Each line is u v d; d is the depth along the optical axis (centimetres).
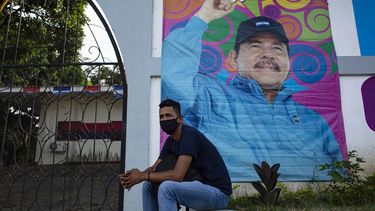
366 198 393
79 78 734
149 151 436
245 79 460
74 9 698
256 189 407
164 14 478
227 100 454
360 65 462
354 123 450
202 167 278
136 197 416
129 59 458
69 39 675
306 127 448
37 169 494
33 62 712
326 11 480
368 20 479
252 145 443
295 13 479
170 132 287
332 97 455
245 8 480
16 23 748
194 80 457
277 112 452
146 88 449
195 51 466
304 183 434
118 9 471
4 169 491
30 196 687
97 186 759
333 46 469
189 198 260
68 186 725
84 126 498
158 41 471
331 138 445
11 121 736
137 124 438
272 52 468
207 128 445
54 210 592
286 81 459
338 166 415
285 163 439
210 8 480
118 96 510
